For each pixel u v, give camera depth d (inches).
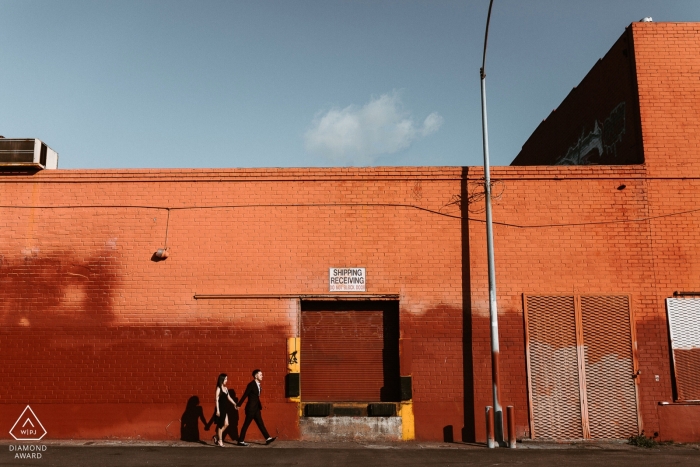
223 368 521.0
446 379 518.3
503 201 542.0
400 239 538.6
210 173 547.5
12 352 523.2
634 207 537.3
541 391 514.0
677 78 552.4
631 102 564.1
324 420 512.1
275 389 517.7
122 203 543.5
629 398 511.5
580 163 693.3
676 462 422.6
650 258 531.2
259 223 541.6
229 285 532.4
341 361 532.7
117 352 522.6
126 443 494.0
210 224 541.3
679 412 508.4
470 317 526.6
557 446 486.0
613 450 469.1
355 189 546.0
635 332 520.1
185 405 515.5
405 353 520.4
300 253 537.0
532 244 535.2
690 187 538.6
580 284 528.4
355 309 539.8
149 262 535.5
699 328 518.9
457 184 546.3
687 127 545.0
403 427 510.3
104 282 532.1
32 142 542.3
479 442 505.4
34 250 536.1
